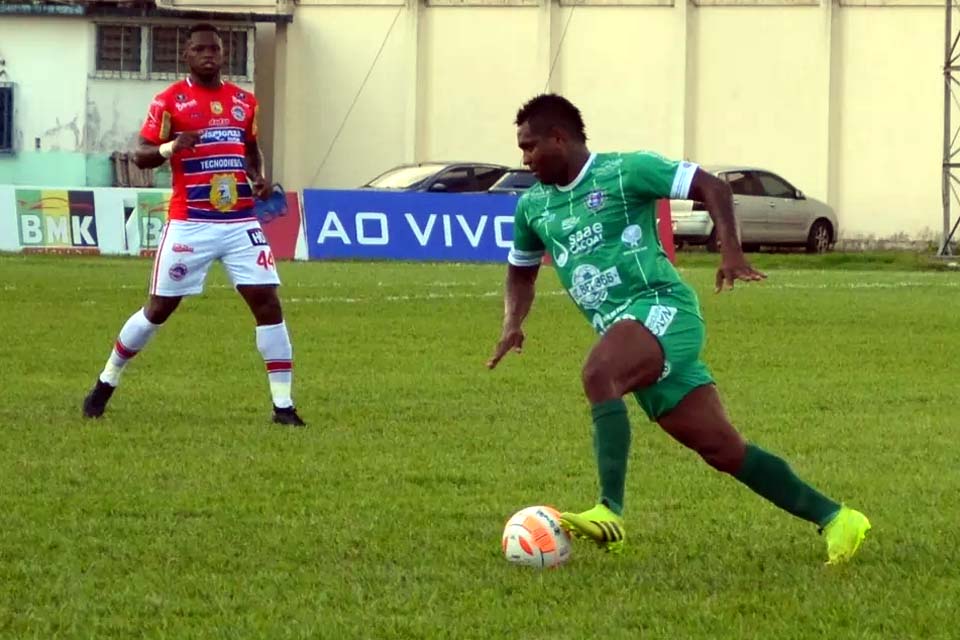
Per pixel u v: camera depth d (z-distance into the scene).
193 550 23.34
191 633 18.88
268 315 36.41
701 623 19.38
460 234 107.12
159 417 37.28
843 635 18.89
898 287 88.38
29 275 84.62
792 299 78.06
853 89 150.62
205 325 60.62
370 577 21.80
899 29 149.25
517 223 23.75
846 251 143.38
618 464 21.86
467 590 21.05
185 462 31.02
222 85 36.34
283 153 157.12
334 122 157.50
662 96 153.62
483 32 155.88
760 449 22.78
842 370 49.12
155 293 36.34
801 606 20.23
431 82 157.00
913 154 149.62
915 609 20.16
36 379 44.41
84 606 20.11
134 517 25.84
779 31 151.38
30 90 149.38
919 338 59.31
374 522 25.52
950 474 30.72
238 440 33.94
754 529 25.34
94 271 88.38
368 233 107.00
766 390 43.97
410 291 78.56
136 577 21.67
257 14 151.75
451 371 47.53
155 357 49.94
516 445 33.81
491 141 156.75
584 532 21.67
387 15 156.25
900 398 42.53
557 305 72.44
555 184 22.73
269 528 25.06
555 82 155.12
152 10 148.62
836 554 22.53
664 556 23.36
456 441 34.22
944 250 125.25
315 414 38.22
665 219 112.38
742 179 133.88
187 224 35.94
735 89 152.75
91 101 149.25
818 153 151.12
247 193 36.44
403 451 32.84
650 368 21.95
